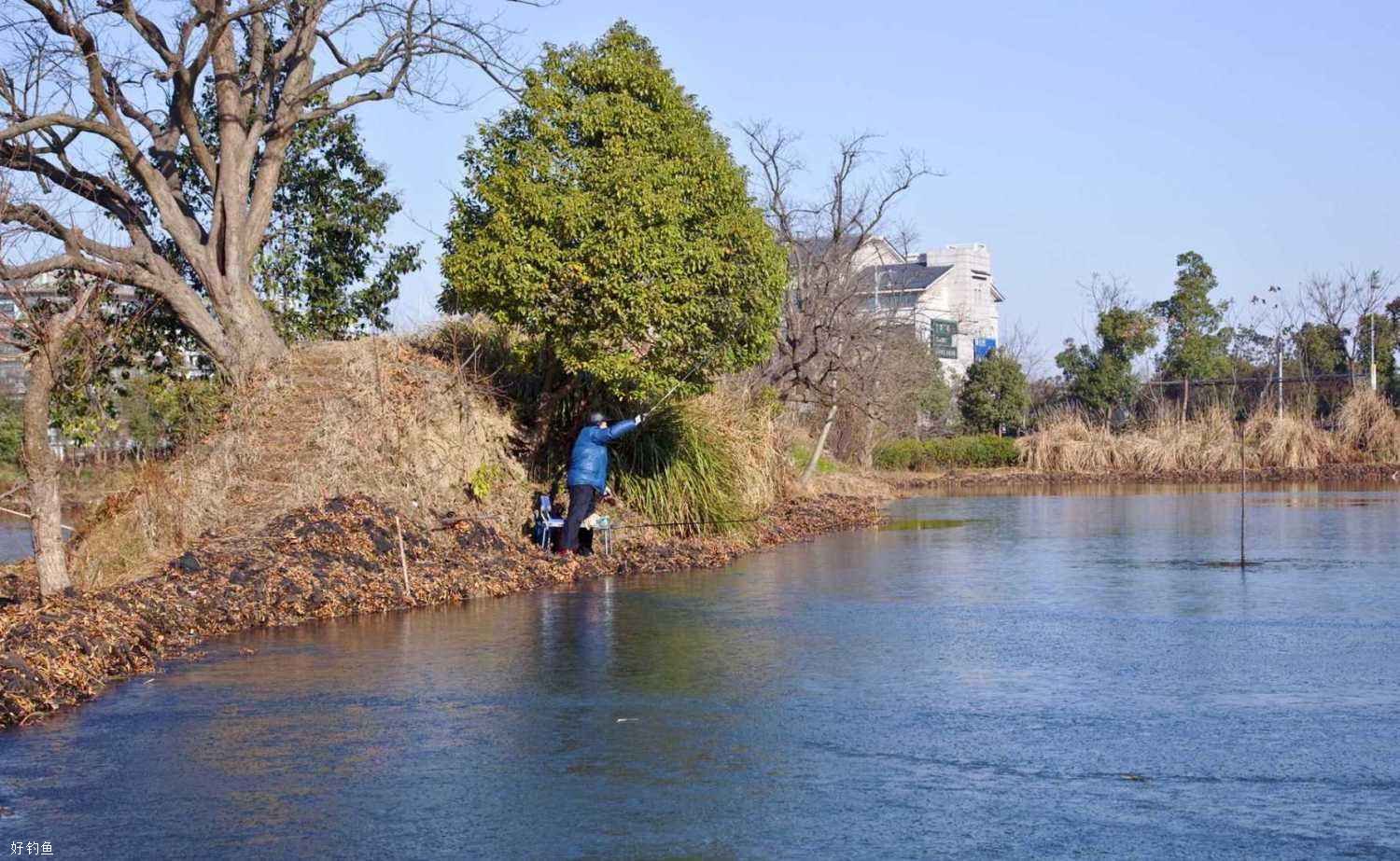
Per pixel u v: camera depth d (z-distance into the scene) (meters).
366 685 9.49
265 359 19.06
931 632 11.78
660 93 17.83
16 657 9.06
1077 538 21.95
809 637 11.54
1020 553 19.48
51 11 17.03
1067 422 47.31
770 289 18.64
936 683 9.45
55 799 6.68
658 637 11.55
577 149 17.25
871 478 39.41
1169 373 55.22
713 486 19.77
